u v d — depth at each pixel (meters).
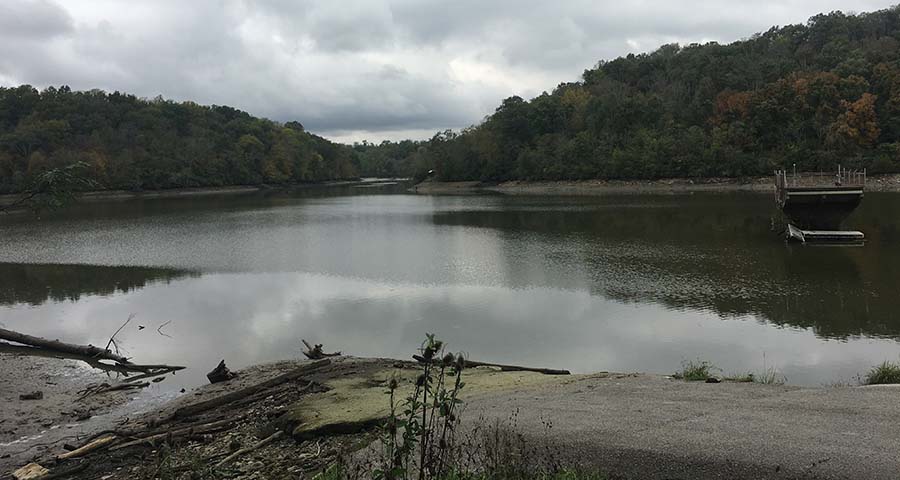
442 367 4.15
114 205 74.81
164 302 20.28
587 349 13.91
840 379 11.34
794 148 78.62
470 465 5.43
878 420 6.00
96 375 13.28
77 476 7.68
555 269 24.06
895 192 60.56
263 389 10.95
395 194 97.69
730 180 78.94
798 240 29.55
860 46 100.62
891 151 73.88
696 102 97.12
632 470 5.22
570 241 32.22
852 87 81.88
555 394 8.49
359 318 17.44
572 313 17.22
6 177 83.81
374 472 3.94
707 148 83.12
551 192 85.25
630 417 6.65
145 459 8.04
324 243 34.34
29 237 40.03
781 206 31.66
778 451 5.24
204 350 14.88
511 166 105.38
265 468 7.01
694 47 125.50
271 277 24.31
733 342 14.09
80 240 37.81
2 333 14.99
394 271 24.75
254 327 16.86
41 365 14.03
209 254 30.86
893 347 13.38
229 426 9.08
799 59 102.19
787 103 83.19
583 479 5.09
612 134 96.75
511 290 20.52
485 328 15.92
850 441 5.38
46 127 99.31
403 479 4.07
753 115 85.00
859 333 14.54
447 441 5.76
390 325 16.56
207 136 128.25
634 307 17.67
